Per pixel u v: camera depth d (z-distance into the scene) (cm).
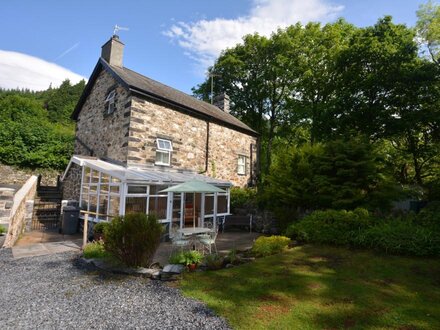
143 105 1341
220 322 423
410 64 1711
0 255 835
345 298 500
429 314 438
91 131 1598
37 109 3959
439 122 1670
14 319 437
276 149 3030
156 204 1179
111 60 1573
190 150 1568
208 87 3034
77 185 1422
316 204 1170
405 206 1516
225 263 706
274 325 408
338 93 2094
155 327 411
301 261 732
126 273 662
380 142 1903
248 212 1462
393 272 635
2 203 957
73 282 614
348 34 2423
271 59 2611
